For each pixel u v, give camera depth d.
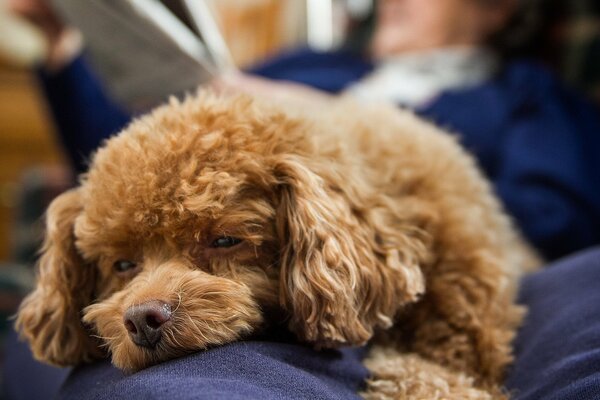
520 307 1.02
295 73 2.10
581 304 0.94
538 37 2.18
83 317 0.86
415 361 0.92
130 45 1.28
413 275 0.86
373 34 2.31
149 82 1.35
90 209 0.83
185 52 1.25
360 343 0.82
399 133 1.08
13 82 3.00
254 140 0.84
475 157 1.67
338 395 0.75
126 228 0.79
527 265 1.33
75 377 0.90
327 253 0.80
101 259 0.87
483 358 0.94
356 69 2.12
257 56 2.49
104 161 0.83
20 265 2.02
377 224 0.86
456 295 0.96
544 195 1.65
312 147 0.87
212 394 0.62
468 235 0.98
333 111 1.15
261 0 2.46
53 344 0.93
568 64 2.17
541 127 1.78
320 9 2.44
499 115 1.77
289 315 0.85
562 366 0.81
